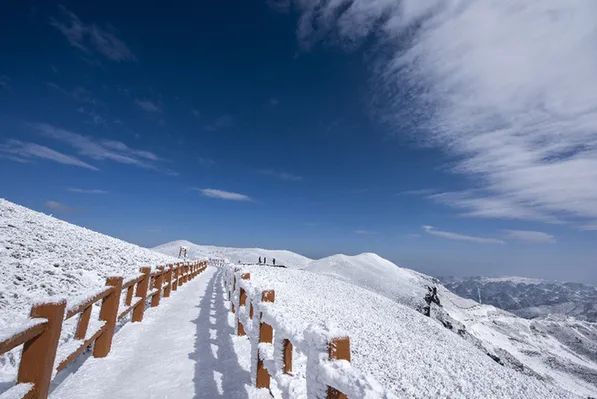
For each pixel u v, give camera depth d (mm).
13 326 2430
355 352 13758
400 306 35688
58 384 4172
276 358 3482
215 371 4953
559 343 179500
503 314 190750
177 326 7656
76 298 3750
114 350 5629
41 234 11562
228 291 12031
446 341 26359
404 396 11453
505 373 21344
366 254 100688
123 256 16047
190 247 92812
